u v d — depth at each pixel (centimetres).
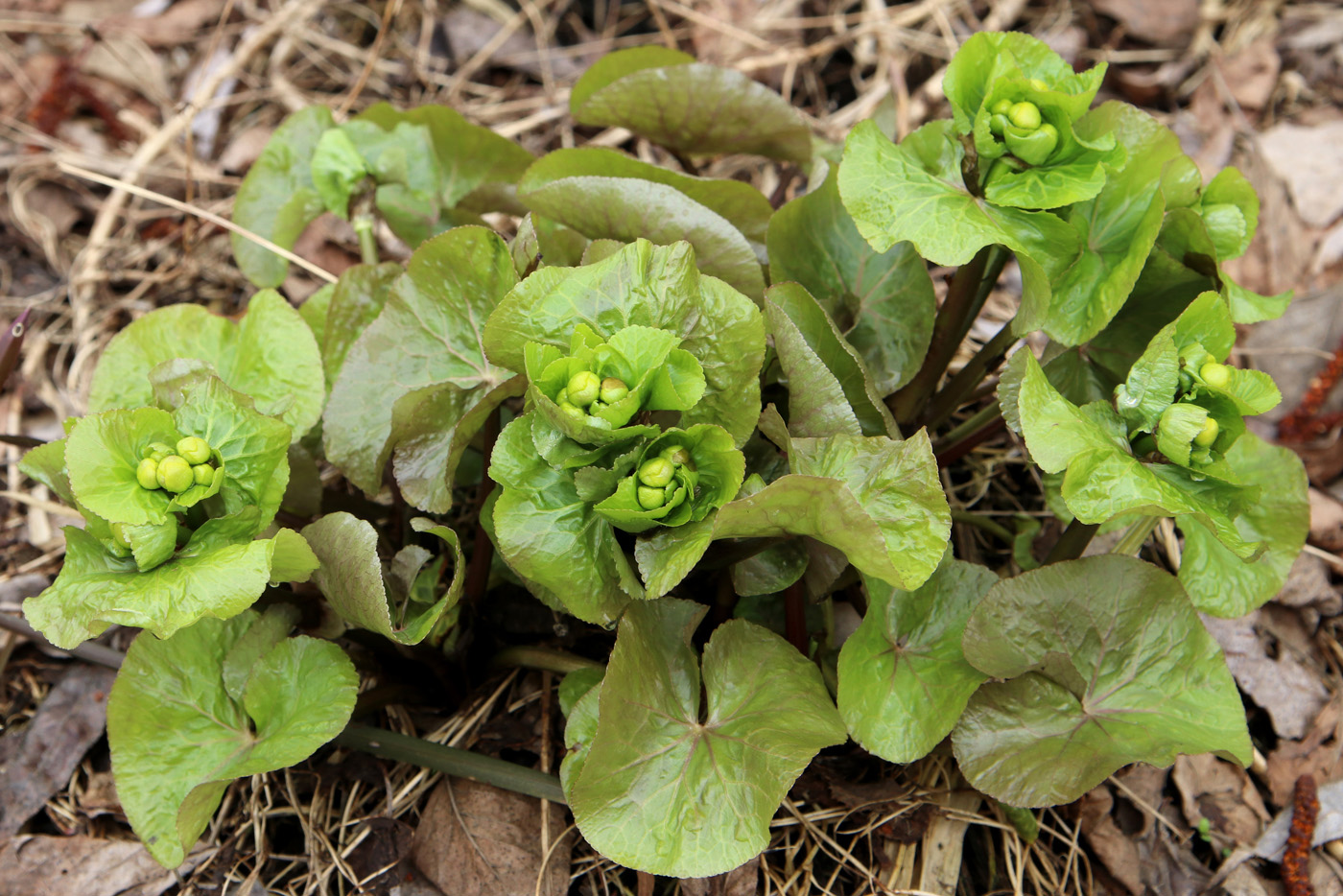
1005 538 74
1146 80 89
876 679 64
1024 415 61
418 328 67
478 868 68
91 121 90
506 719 71
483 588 69
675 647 64
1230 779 72
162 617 60
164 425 62
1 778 72
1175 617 65
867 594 65
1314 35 90
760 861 68
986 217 64
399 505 70
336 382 67
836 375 66
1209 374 62
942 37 91
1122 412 62
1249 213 65
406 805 69
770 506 60
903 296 68
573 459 61
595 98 72
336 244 83
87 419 61
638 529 62
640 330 60
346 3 95
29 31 93
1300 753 73
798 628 67
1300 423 79
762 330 62
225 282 84
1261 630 75
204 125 88
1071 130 63
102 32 93
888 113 79
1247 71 88
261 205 76
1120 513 61
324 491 71
